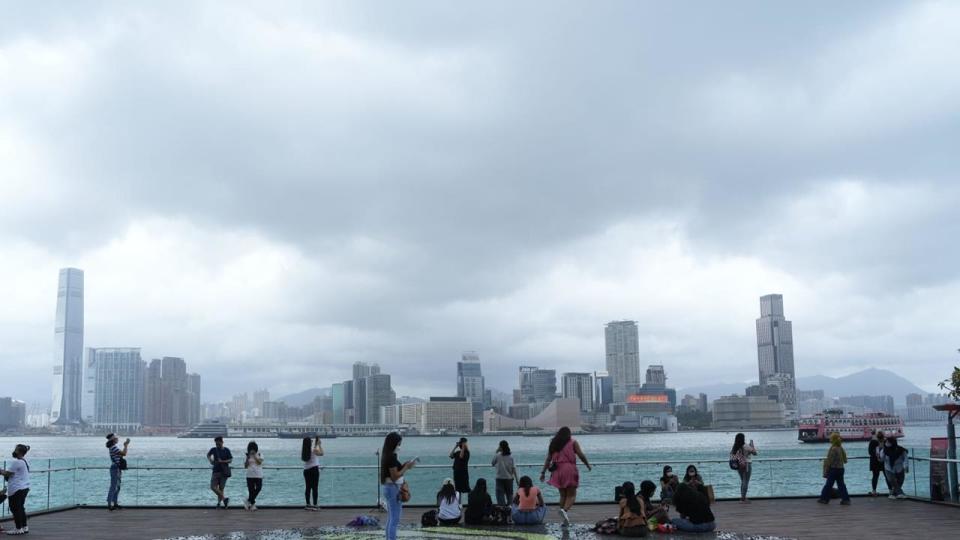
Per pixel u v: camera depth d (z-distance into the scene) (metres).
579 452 22.92
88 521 24.56
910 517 23.91
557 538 19.92
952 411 27.03
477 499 22.91
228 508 28.52
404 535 20.50
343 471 29.02
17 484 21.30
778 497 29.58
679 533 20.66
